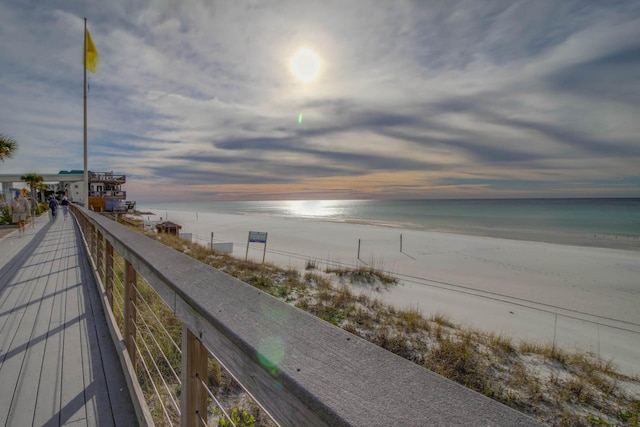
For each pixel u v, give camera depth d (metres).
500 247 22.47
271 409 0.62
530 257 18.89
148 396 2.33
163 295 1.34
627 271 15.46
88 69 13.73
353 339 0.68
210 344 0.88
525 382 4.23
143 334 3.31
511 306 9.57
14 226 14.39
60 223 15.71
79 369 2.52
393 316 6.71
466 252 20.39
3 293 4.40
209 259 11.84
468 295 10.66
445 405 0.46
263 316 0.81
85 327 3.29
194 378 1.10
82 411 2.06
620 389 4.23
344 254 19.23
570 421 3.48
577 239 29.88
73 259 6.80
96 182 39.56
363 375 0.54
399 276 13.38
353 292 9.50
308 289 8.62
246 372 0.71
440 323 7.00
